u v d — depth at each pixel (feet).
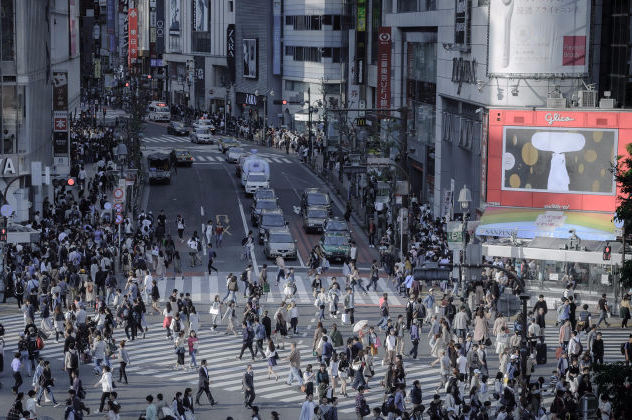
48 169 291.79
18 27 304.50
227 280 239.50
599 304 217.15
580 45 267.59
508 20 269.23
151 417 145.59
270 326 199.82
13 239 236.43
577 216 260.21
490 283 225.97
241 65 653.30
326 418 148.97
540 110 263.90
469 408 147.23
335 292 225.76
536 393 152.97
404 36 409.69
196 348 188.85
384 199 338.54
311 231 323.57
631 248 225.76
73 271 229.45
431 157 367.66
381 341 206.49
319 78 568.00
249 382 164.86
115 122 602.85
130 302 206.90
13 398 168.55
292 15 588.50
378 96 416.87
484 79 282.36
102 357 183.21
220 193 386.73
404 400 163.12
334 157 457.68
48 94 356.38
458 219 287.28
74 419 148.56
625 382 139.74
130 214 327.06
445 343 192.34
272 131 562.25
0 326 181.27
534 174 265.75
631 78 273.54
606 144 257.96
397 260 270.26
